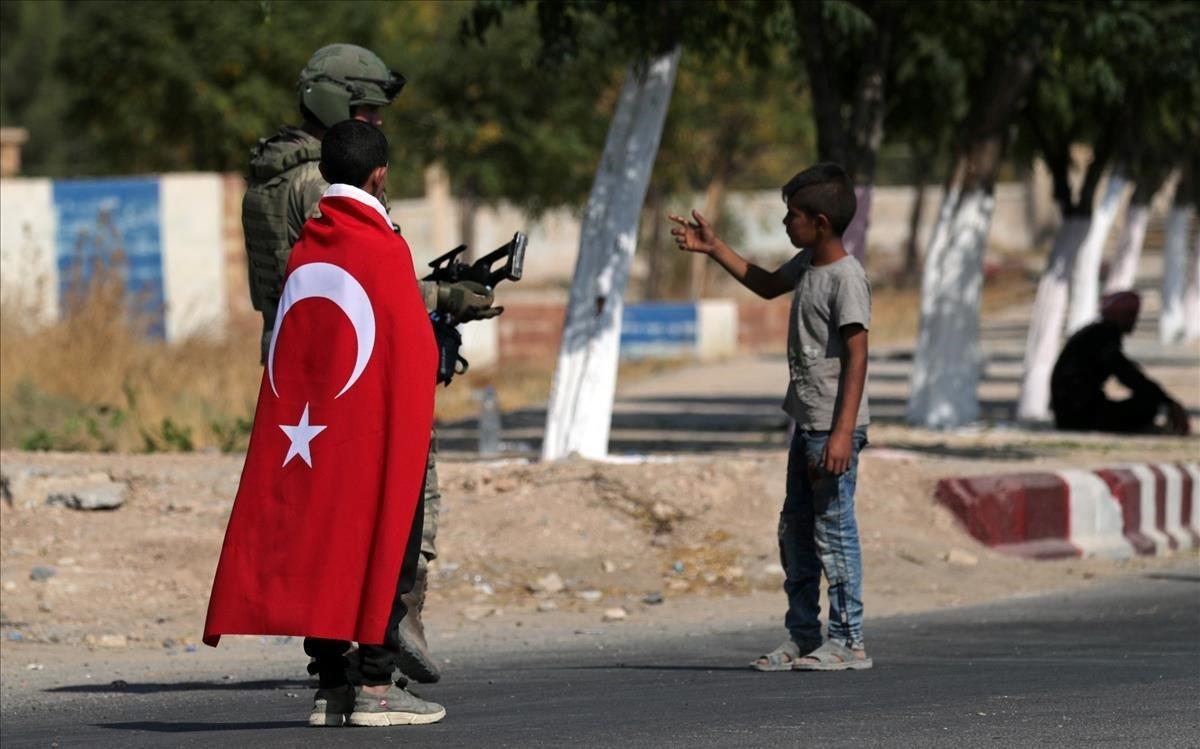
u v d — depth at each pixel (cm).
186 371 3634
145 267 5191
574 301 2448
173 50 6750
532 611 1931
